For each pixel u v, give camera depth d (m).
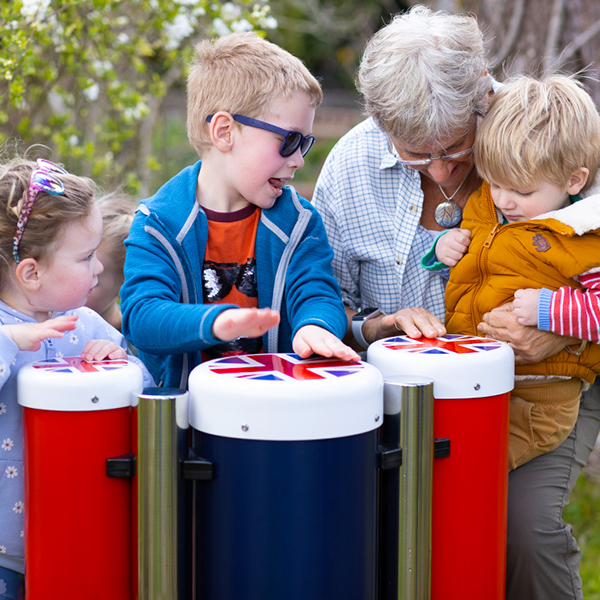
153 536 1.33
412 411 1.39
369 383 1.32
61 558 1.38
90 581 1.38
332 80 13.15
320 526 1.28
